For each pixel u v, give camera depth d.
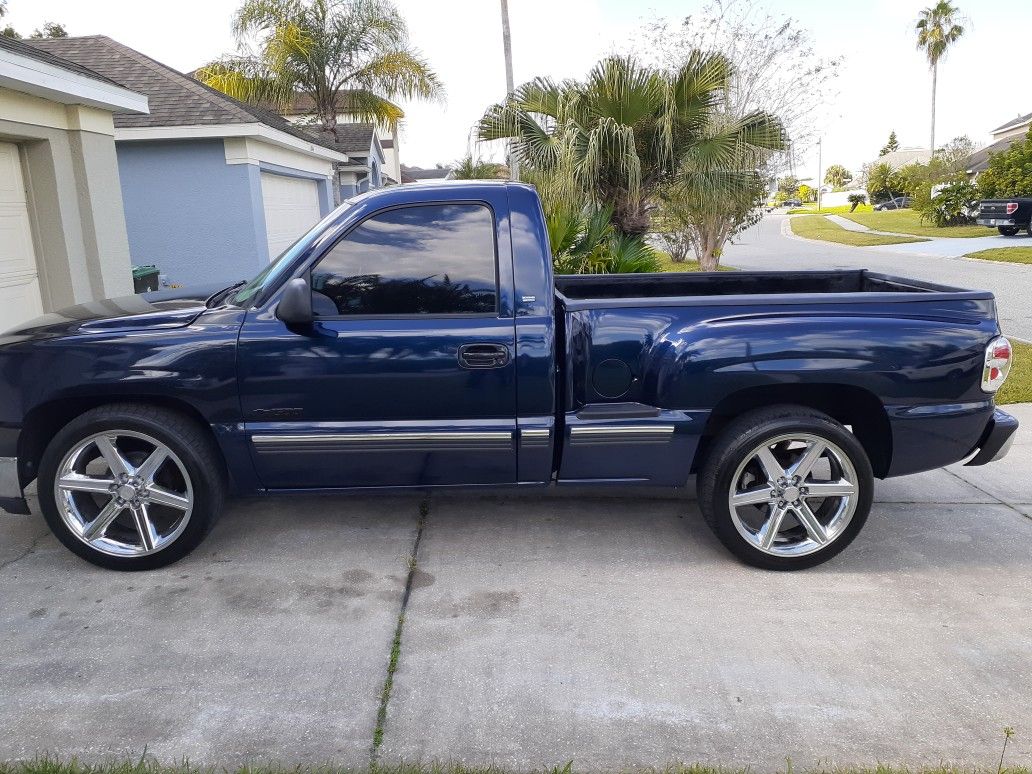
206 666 3.19
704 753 2.73
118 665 3.19
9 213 7.39
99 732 2.80
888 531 4.52
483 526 4.52
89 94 7.53
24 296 7.64
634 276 5.52
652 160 11.52
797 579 3.95
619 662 3.23
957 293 3.99
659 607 3.66
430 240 3.81
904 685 3.11
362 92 20.67
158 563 3.93
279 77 19.97
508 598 3.73
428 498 4.89
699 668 3.20
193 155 12.02
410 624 3.50
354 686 3.07
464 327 3.77
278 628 3.46
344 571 3.97
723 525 3.95
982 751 2.74
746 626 3.51
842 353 3.78
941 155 55.19
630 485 4.06
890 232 32.56
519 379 3.80
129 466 3.84
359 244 3.79
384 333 3.75
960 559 4.17
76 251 8.08
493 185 3.89
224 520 4.57
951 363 3.84
